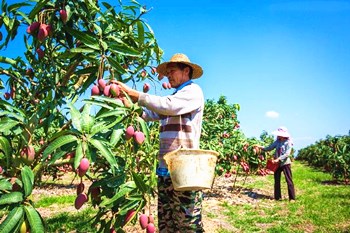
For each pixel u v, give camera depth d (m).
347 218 6.27
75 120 2.01
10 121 2.12
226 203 7.82
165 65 2.96
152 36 2.83
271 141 18.55
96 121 2.16
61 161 2.38
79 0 2.37
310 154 23.80
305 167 22.09
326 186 11.49
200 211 2.77
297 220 6.18
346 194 9.25
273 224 6.00
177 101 2.61
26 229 1.96
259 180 13.48
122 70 2.38
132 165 2.38
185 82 2.87
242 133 11.14
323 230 5.47
